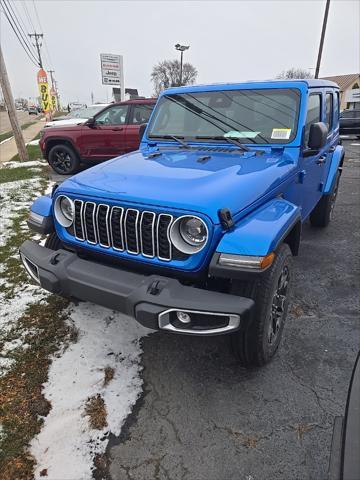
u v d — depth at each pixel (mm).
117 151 9023
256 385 2463
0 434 2123
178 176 2475
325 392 2410
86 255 2676
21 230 5203
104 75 17359
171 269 2193
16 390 2426
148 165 2805
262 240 2004
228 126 3260
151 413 2256
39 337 2938
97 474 1916
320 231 5168
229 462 1973
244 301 1979
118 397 2365
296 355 2736
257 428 2164
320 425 2180
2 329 3041
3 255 4414
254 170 2627
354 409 1433
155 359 2691
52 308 3322
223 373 2564
